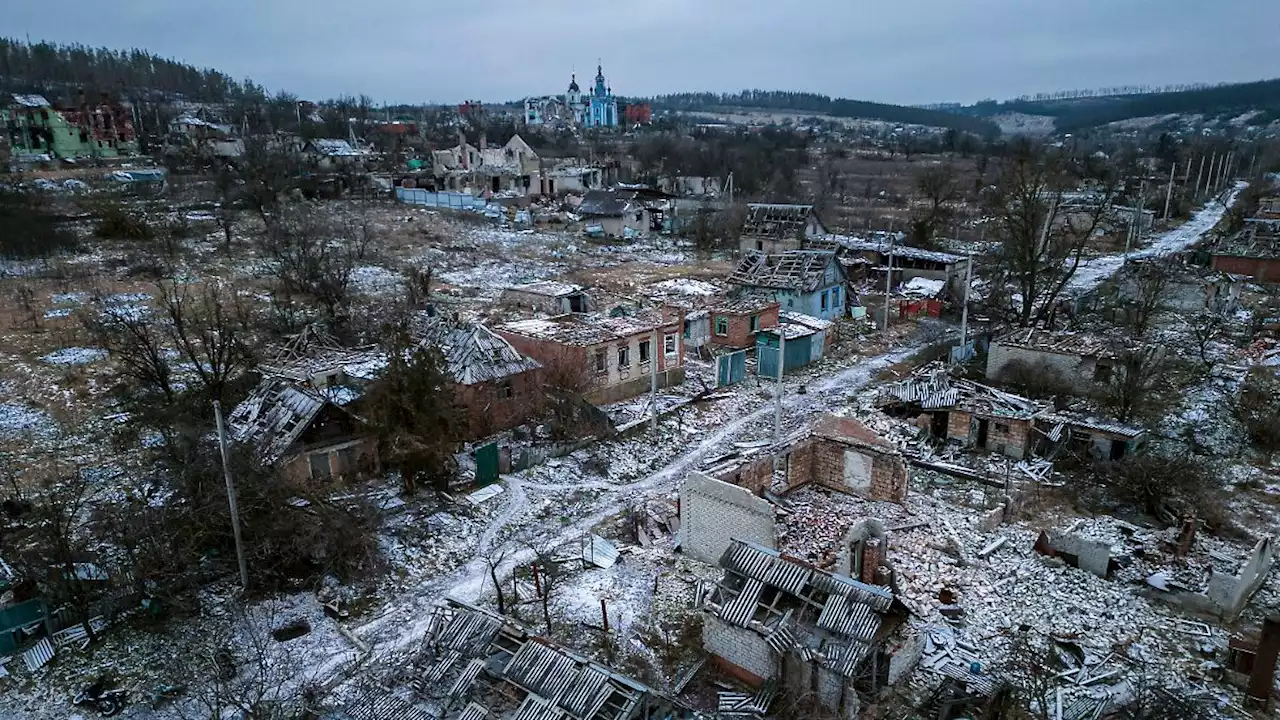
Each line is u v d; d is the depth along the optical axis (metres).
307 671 18.59
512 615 20.78
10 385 33.84
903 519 26.48
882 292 60.00
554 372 33.88
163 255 56.66
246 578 21.20
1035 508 27.56
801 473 29.12
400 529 24.59
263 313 45.03
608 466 30.34
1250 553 24.56
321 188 86.00
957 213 95.44
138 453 28.34
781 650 17.17
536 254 70.44
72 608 19.75
